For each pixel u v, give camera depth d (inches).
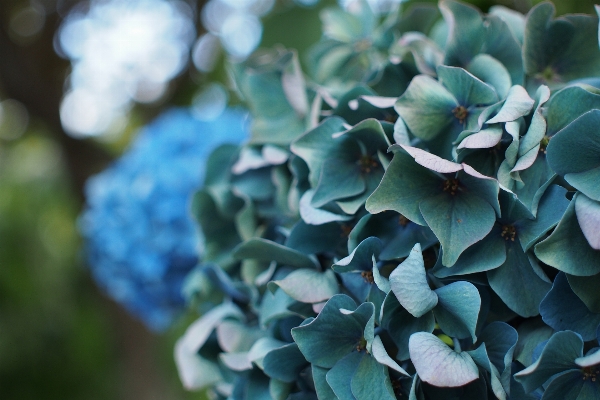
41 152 44.9
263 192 12.7
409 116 10.3
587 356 9.2
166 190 15.8
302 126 12.4
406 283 9.5
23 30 30.0
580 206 9.4
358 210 10.8
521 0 15.2
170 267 16.3
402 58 11.6
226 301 13.0
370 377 9.9
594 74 11.1
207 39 27.3
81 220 20.1
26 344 33.4
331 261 11.1
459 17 11.2
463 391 10.0
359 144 10.9
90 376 34.2
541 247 9.4
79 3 30.0
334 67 14.0
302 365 10.8
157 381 29.3
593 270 9.5
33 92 28.6
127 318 29.5
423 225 9.9
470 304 9.5
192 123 16.8
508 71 11.2
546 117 10.1
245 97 13.0
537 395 9.8
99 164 30.3
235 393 11.8
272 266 11.5
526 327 10.1
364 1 14.0
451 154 10.4
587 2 14.5
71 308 33.9
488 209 9.8
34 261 34.0
